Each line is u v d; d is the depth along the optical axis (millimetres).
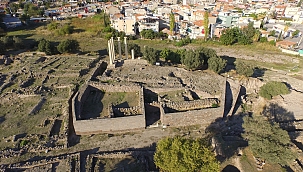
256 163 27219
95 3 183250
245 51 79938
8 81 48031
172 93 43219
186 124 37094
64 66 56062
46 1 186625
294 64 68562
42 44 65750
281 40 89375
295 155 26766
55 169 27453
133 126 35344
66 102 40156
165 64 60031
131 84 45062
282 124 37656
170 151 22688
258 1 184500
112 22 107875
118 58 62656
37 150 30516
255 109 42938
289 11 138625
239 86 47656
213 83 47219
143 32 94625
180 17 126375
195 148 22438
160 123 37625
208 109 36688
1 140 32000
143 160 28922
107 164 28672
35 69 53562
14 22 108125
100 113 38062
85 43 84000
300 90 51312
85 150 31266
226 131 36312
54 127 34781
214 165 21844
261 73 60625
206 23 88250
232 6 153625
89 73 52812
